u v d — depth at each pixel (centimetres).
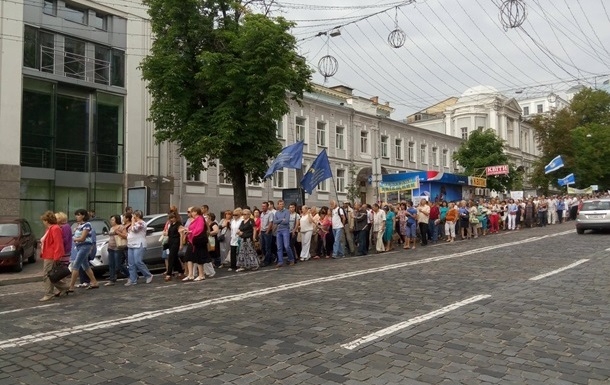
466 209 2352
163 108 1991
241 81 1945
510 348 620
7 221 1694
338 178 3997
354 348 625
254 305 883
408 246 1980
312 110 3775
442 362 572
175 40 2009
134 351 633
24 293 1195
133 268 1242
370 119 4319
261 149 2016
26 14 2331
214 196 3095
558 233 2411
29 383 534
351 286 1052
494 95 5888
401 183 2623
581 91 6112
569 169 4869
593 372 540
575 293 943
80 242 1155
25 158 2331
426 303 867
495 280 1091
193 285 1165
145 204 2302
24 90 2331
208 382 521
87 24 2572
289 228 1544
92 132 2586
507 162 4378
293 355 601
